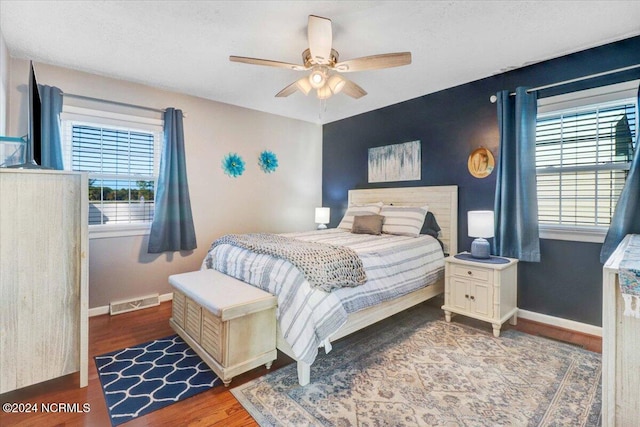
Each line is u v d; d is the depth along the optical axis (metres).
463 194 3.43
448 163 3.55
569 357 2.24
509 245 2.96
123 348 2.39
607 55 2.53
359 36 2.41
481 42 2.51
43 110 2.74
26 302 1.69
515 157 2.92
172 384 1.92
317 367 2.11
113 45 2.55
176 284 2.46
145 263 3.44
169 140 3.45
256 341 2.03
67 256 1.79
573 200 2.75
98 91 3.13
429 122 3.72
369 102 4.03
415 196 3.80
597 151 2.62
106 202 3.27
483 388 1.87
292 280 2.02
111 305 3.15
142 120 3.39
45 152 2.74
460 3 2.00
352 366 2.12
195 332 2.24
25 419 1.60
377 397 1.79
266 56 2.75
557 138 2.82
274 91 3.62
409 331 2.70
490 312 2.61
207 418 1.62
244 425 1.57
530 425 1.56
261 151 4.41
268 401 1.75
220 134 3.99
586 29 2.31
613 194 2.57
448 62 2.87
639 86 2.31
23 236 1.67
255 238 2.93
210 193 3.92
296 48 2.61
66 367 1.82
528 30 2.32
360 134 4.54
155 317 3.06
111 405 1.71
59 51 2.64
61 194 1.76
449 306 2.88
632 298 1.08
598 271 2.59
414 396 1.79
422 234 3.44
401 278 2.63
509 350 2.34
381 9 2.06
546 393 1.82
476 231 2.85
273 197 4.56
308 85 2.61
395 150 4.08
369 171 4.42
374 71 3.07
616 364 1.14
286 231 4.72
